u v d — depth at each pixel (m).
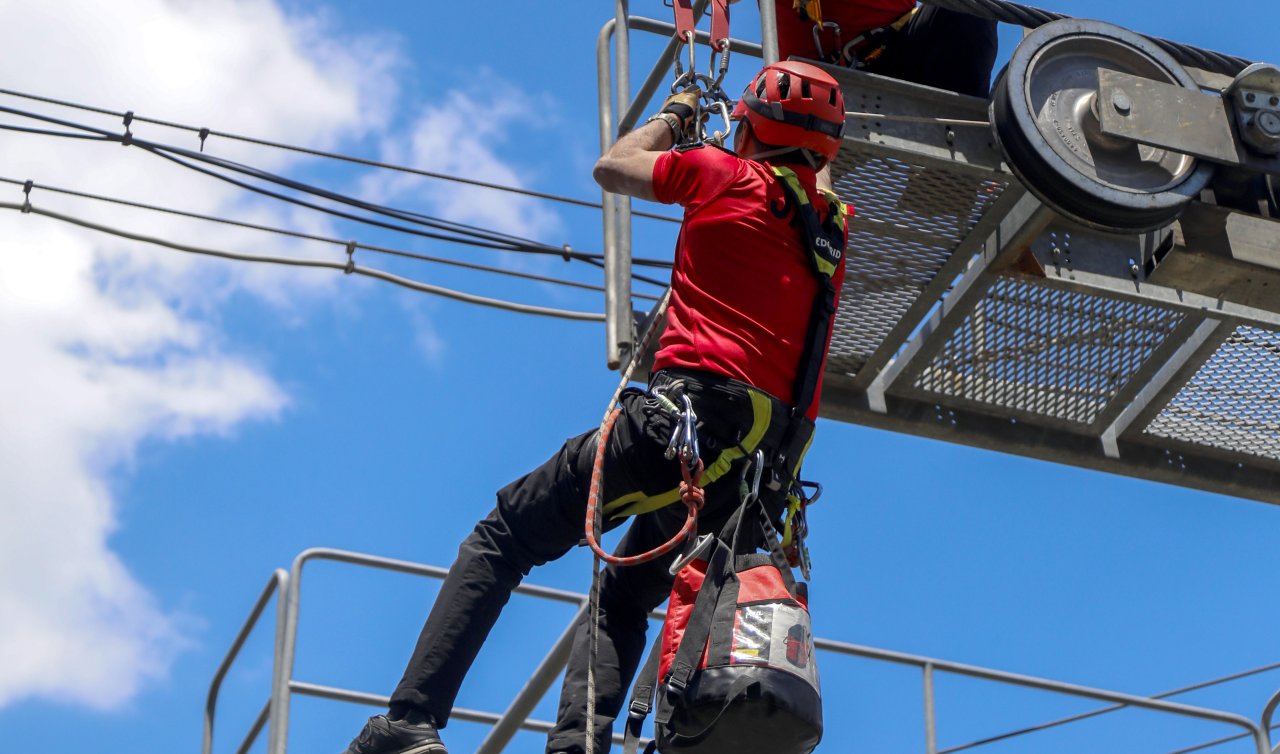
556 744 5.25
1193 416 6.87
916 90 6.11
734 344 4.86
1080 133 5.97
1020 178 5.93
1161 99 5.94
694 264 4.96
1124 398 6.70
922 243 6.35
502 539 5.25
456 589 5.22
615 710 5.31
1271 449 6.92
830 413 6.67
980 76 6.48
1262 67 5.92
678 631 4.68
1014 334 6.54
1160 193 5.90
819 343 4.96
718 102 5.27
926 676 8.57
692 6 6.10
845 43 6.54
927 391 6.70
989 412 6.79
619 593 5.43
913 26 6.51
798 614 4.62
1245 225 6.14
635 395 4.96
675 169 4.99
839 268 5.14
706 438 4.82
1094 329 6.52
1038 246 6.21
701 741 4.56
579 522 5.18
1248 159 5.96
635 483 4.92
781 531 4.99
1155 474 6.89
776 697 4.45
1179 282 6.24
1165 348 6.54
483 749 7.03
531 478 5.25
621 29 6.87
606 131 6.88
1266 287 6.21
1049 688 8.80
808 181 5.09
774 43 5.61
